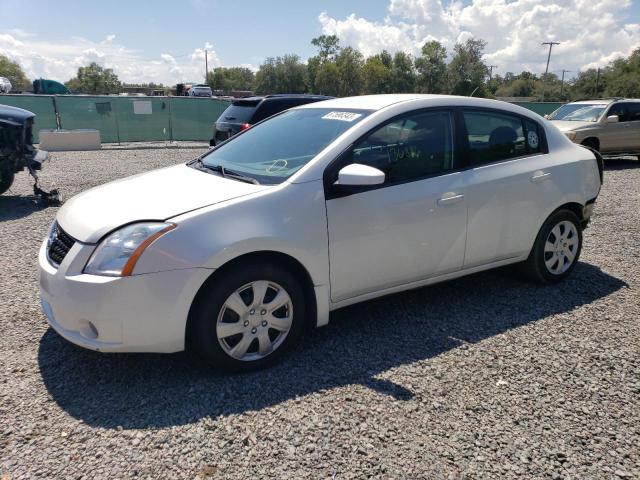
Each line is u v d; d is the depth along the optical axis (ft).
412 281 12.69
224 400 9.65
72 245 9.89
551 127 15.46
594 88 259.60
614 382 10.47
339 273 11.35
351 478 7.79
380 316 13.41
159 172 13.33
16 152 25.94
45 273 10.12
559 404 9.70
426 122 12.73
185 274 9.50
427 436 8.74
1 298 14.16
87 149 56.49
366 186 11.05
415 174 12.37
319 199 10.87
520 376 10.62
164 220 9.68
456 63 243.81
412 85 257.75
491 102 14.14
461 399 9.80
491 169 13.56
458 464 8.11
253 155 12.71
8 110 25.98
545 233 14.94
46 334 12.16
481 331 12.61
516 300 14.49
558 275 15.60
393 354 11.46
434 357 11.35
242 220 10.02
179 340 9.78
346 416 9.22
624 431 8.98
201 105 66.59
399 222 11.91
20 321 12.79
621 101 45.14
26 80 295.69
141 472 7.84
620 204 28.09
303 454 8.26
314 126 12.83
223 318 10.14
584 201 15.56
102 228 9.70
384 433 8.79
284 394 9.87
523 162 14.28
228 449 8.35
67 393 9.84
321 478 7.77
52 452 8.23
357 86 259.80
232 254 9.80
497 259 14.15
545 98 264.52
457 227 12.92
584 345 11.97
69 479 7.68
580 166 15.39
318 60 268.21
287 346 10.99
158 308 9.46
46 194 26.43
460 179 12.93
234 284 10.02
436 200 12.42
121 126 63.72
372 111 12.26
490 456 8.30
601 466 8.14
